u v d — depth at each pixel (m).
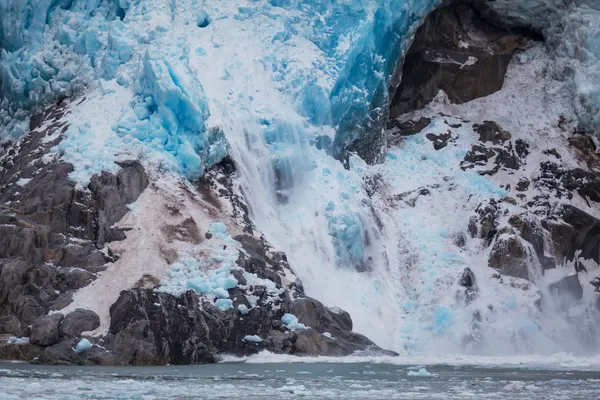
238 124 91.56
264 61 96.44
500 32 116.81
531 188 103.44
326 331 78.00
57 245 76.06
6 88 96.38
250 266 78.06
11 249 74.31
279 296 76.56
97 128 86.06
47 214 78.12
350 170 99.00
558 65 112.50
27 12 96.69
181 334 69.31
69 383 49.16
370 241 93.31
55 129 88.50
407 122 109.31
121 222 78.69
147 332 67.69
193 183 85.31
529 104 111.44
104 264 75.12
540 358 76.44
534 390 48.28
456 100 111.88
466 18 115.38
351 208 92.62
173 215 79.81
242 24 98.31
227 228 82.19
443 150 106.81
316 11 100.19
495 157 105.88
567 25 112.50
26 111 95.31
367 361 72.00
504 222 97.69
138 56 91.50
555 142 107.75
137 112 86.69
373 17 98.56
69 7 97.81
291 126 93.62
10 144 94.25
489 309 89.12
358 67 99.12
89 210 78.75
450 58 111.81
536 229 97.94
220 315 72.00
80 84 92.69
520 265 94.69
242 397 43.31
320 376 56.88
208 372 59.62
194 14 98.06
